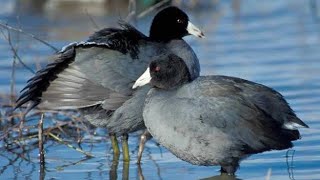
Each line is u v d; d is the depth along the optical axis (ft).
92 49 43.37
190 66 46.32
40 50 66.03
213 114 38.55
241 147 38.81
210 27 74.33
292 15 78.38
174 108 39.01
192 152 39.11
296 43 67.82
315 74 58.80
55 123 50.85
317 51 65.00
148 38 46.24
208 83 39.47
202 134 38.52
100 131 50.96
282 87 56.08
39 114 51.88
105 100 43.37
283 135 38.86
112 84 43.29
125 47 43.88
